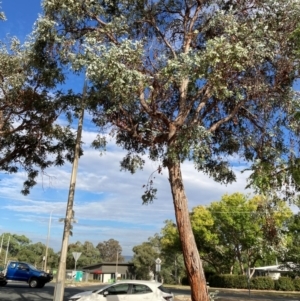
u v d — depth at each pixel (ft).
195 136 36.86
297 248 99.14
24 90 47.75
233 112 41.16
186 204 39.65
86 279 193.67
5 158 56.80
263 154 41.11
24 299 63.62
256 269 177.78
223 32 40.88
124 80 35.32
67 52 42.06
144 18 44.11
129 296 49.06
